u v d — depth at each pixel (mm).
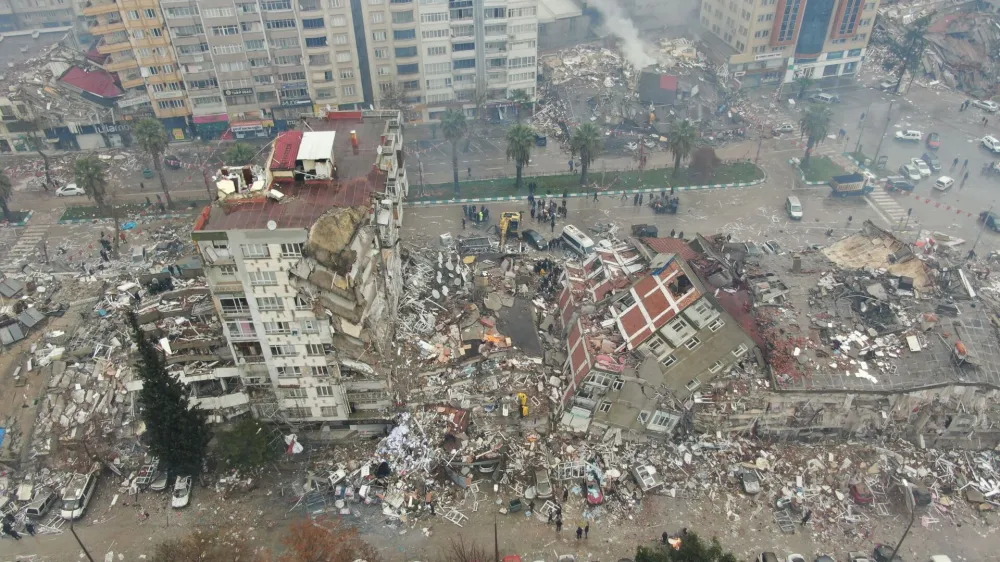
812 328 61875
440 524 53844
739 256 70562
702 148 107688
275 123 116000
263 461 55781
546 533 53312
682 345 56844
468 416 59344
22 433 59438
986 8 141000
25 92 108625
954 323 62094
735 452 58562
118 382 62062
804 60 129750
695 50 134625
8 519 54281
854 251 72562
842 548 52438
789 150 110812
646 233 88125
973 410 58094
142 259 82750
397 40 111250
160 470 56562
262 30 106625
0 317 68312
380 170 59469
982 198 97188
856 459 57906
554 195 98375
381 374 55125
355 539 52562
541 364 62781
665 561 44438
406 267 73188
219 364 58125
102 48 105688
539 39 138625
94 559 51750
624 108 117438
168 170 106438
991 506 54969
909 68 133625
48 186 100438
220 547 52156
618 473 57094
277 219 49594
